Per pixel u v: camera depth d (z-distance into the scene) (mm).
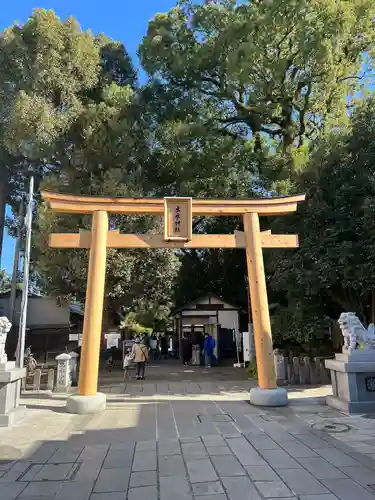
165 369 19422
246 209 11039
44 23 16516
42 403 10320
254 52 15805
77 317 22781
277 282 14172
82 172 16812
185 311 22562
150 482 4789
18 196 24438
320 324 14117
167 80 19406
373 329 9109
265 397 9453
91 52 17812
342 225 12648
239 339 22109
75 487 4668
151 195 18125
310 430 7141
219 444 6375
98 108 16469
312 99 17562
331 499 4164
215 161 18594
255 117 19328
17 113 15766
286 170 16906
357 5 15570
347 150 13633
